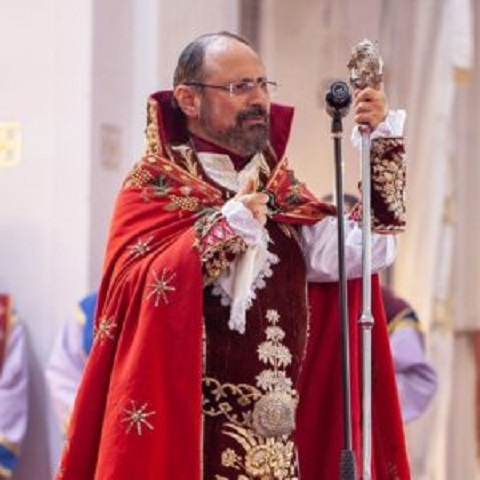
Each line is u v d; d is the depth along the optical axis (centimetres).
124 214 601
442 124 1255
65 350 971
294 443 599
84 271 1050
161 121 608
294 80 1245
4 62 1083
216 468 577
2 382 1034
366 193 580
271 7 1227
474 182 1288
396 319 960
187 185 598
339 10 1256
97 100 1059
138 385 562
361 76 590
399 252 1252
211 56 595
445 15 1261
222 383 580
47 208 1063
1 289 1070
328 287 630
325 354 629
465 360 1291
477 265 1291
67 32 1062
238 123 593
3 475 1013
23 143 1074
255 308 583
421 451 1234
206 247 566
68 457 582
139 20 1094
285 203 607
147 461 559
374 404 638
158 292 566
